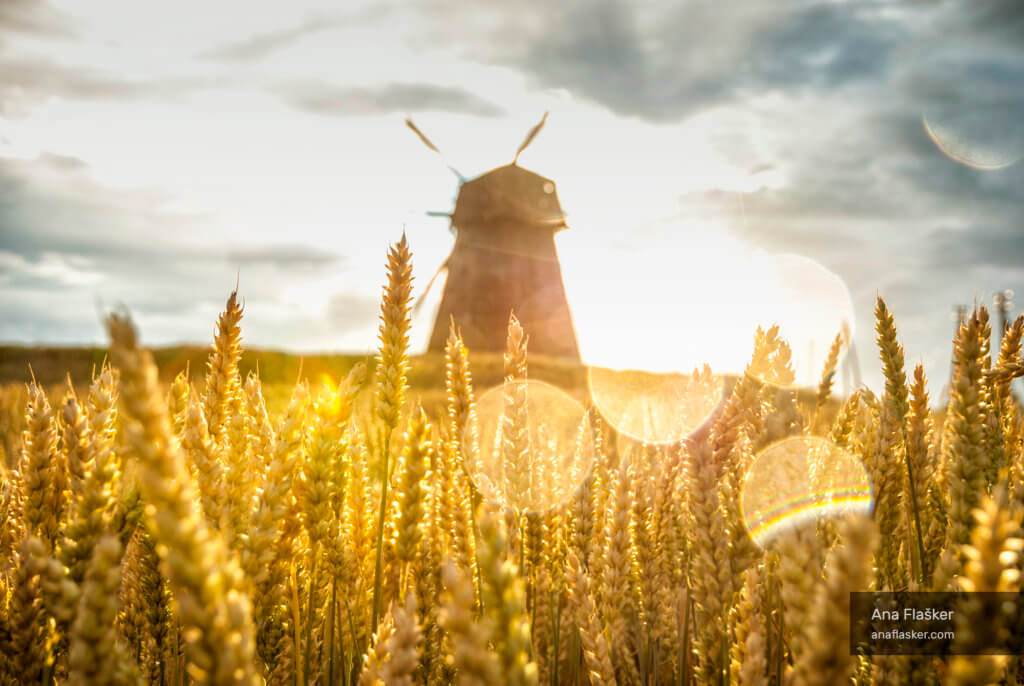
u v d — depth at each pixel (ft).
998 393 7.72
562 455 7.46
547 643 7.11
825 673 2.55
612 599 5.90
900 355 6.80
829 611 2.55
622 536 5.95
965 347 6.43
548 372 88.28
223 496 4.86
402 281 5.76
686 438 5.42
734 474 5.22
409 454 5.63
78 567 4.01
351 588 6.78
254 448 5.67
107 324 2.26
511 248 149.48
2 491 6.59
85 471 4.46
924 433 6.75
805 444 4.28
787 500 4.08
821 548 4.66
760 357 5.35
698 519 5.29
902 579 6.32
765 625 5.38
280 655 5.34
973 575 2.47
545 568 6.90
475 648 2.63
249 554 4.57
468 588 2.69
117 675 3.33
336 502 5.65
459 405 6.66
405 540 5.65
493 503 6.28
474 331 144.15
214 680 2.39
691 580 6.95
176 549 2.34
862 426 8.00
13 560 5.46
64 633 4.55
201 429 4.91
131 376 2.27
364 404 8.06
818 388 8.16
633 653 8.39
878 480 6.33
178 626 5.59
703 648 5.39
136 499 4.49
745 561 5.12
